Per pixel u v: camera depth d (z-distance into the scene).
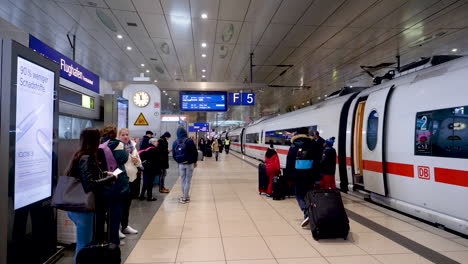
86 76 6.02
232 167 13.62
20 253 2.57
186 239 3.88
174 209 5.51
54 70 3.10
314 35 9.78
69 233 3.49
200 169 12.70
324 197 3.93
